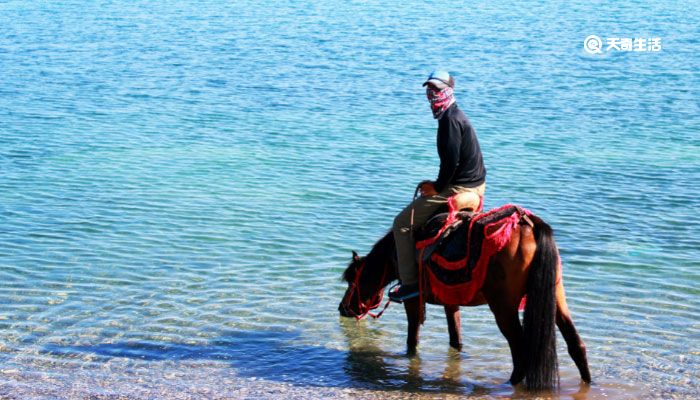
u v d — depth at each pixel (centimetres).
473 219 766
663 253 1205
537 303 733
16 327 948
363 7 5647
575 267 1145
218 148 1952
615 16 5112
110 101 2555
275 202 1498
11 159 1812
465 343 918
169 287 1082
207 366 858
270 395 775
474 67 3244
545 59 3462
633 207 1462
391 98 2627
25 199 1498
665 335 912
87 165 1767
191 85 2867
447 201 810
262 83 2909
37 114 2336
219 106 2500
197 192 1561
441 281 789
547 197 1533
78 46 3819
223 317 990
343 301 926
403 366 859
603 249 1225
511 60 3428
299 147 1962
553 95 2689
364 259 908
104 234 1301
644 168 1759
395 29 4453
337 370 849
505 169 1753
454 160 791
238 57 3525
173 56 3550
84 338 923
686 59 3453
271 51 3694
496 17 5059
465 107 2494
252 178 1672
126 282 1098
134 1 6125
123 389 785
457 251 774
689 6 5669
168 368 850
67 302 1026
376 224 1373
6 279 1100
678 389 771
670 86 2859
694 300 1017
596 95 2692
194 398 764
